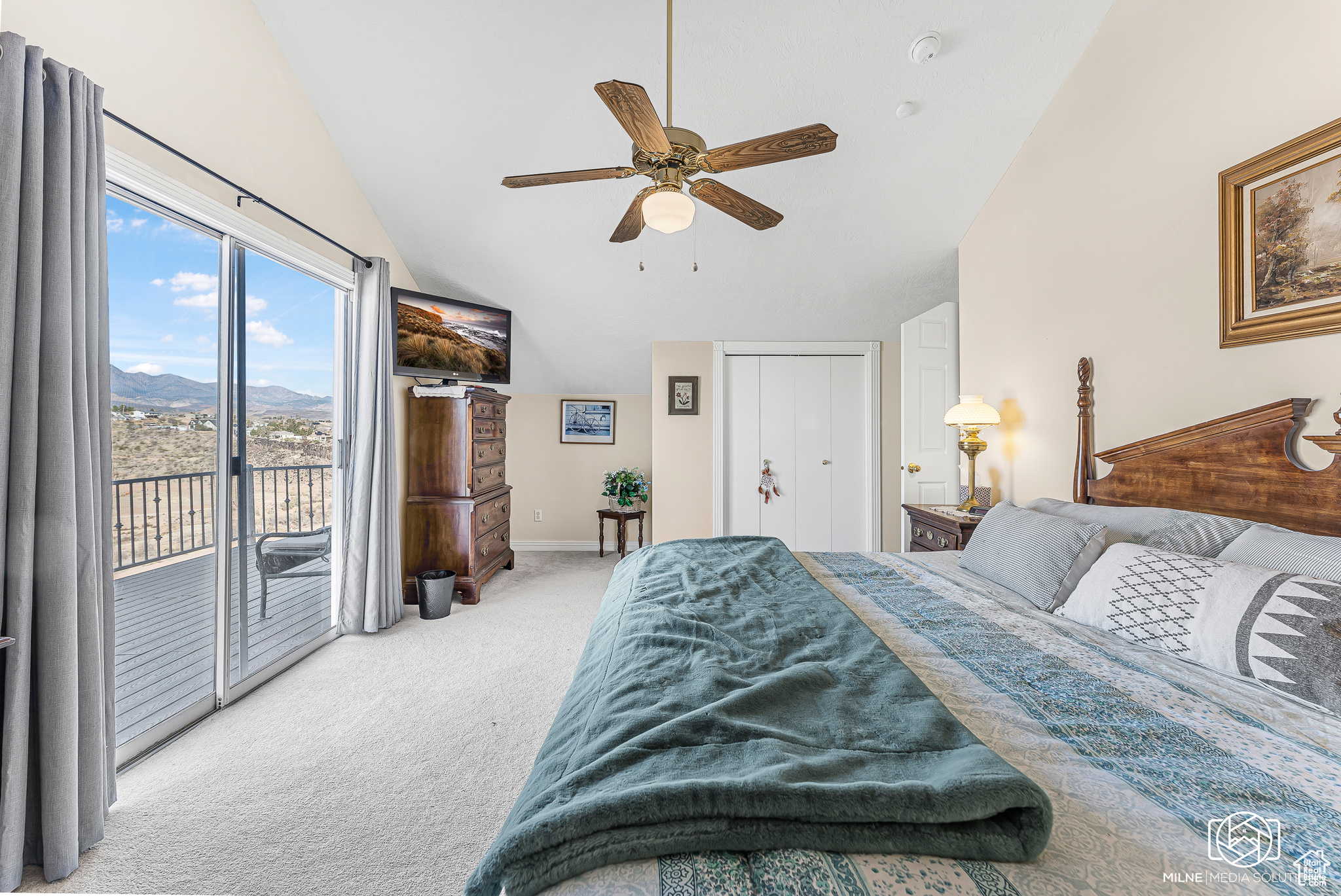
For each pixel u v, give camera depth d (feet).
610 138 9.38
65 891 4.44
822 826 2.35
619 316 14.28
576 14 7.64
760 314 14.21
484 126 9.26
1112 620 4.87
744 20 7.69
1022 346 9.53
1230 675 4.00
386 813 5.40
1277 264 5.60
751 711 3.23
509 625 10.75
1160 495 6.80
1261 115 5.76
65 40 5.20
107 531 5.19
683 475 15.56
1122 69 7.41
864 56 8.13
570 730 3.36
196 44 6.74
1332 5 5.17
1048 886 2.13
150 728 6.50
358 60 8.35
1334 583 3.88
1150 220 7.05
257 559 8.18
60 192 4.64
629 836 2.31
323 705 7.57
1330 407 5.24
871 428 15.52
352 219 10.27
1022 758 2.97
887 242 11.66
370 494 10.35
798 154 5.65
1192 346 6.54
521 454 17.85
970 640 4.71
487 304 13.79
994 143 9.37
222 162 7.18
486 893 2.29
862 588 6.29
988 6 7.51
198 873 4.62
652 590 5.79
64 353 4.60
